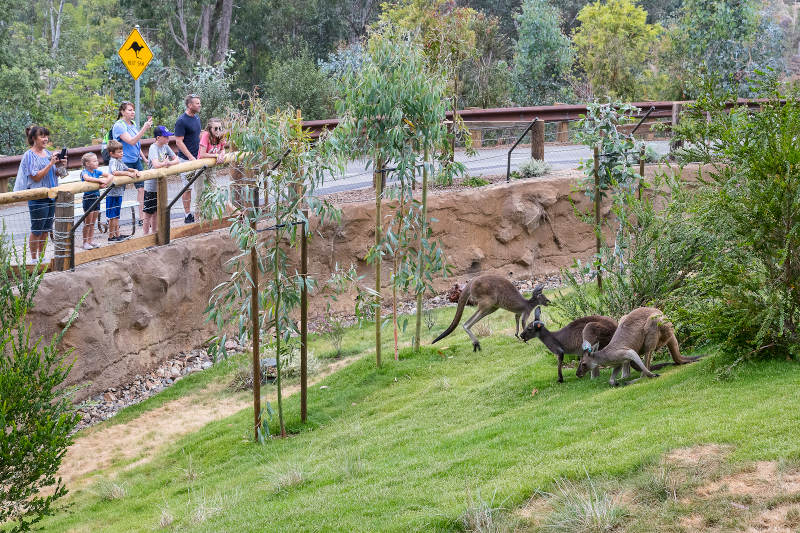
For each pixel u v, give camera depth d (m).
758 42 34.53
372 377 13.89
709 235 11.82
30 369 9.27
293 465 10.41
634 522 6.68
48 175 14.31
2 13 38.41
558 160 23.14
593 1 54.53
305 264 12.59
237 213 12.14
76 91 51.00
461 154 23.58
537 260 20.62
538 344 13.98
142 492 11.04
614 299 12.58
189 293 16.50
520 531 6.90
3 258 9.95
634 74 38.50
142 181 16.19
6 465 8.77
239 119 12.12
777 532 6.18
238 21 48.62
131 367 15.37
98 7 67.81
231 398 14.62
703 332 9.89
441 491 8.07
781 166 9.54
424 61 13.98
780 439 7.38
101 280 14.58
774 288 9.49
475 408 11.27
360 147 14.16
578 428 8.95
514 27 53.56
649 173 20.61
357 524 7.65
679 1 55.91
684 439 7.77
